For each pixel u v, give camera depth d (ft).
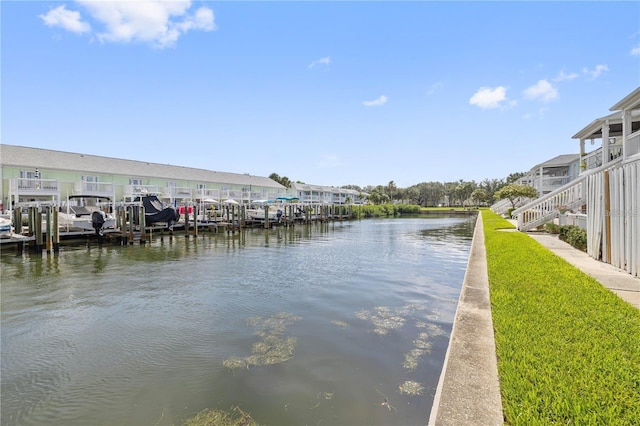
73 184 99.35
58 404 13.41
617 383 8.55
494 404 8.41
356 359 16.22
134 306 25.81
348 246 62.59
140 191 101.71
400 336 19.01
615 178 26.63
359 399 12.89
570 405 7.63
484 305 16.70
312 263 43.96
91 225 62.69
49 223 50.19
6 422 12.37
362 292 28.84
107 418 12.44
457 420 7.82
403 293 28.37
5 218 56.49
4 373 15.90
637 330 12.05
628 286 20.36
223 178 159.12
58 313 24.35
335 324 21.06
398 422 11.49
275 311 23.93
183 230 89.30
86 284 33.01
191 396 13.56
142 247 61.16
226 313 23.72
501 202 169.68
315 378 14.53
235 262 45.09
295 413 12.15
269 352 17.24
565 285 18.63
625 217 24.89
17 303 26.86
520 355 10.20
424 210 265.75
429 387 13.66
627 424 6.96
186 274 37.40
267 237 80.89
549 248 38.83
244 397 13.32
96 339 19.65
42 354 17.84
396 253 52.90
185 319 22.70
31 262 45.44
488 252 32.83
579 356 10.06
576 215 49.39
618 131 61.11
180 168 148.36
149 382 14.76
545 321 13.03
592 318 13.29
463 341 12.32
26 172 89.66
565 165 115.03
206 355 17.16
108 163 117.19
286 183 256.32
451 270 38.52
